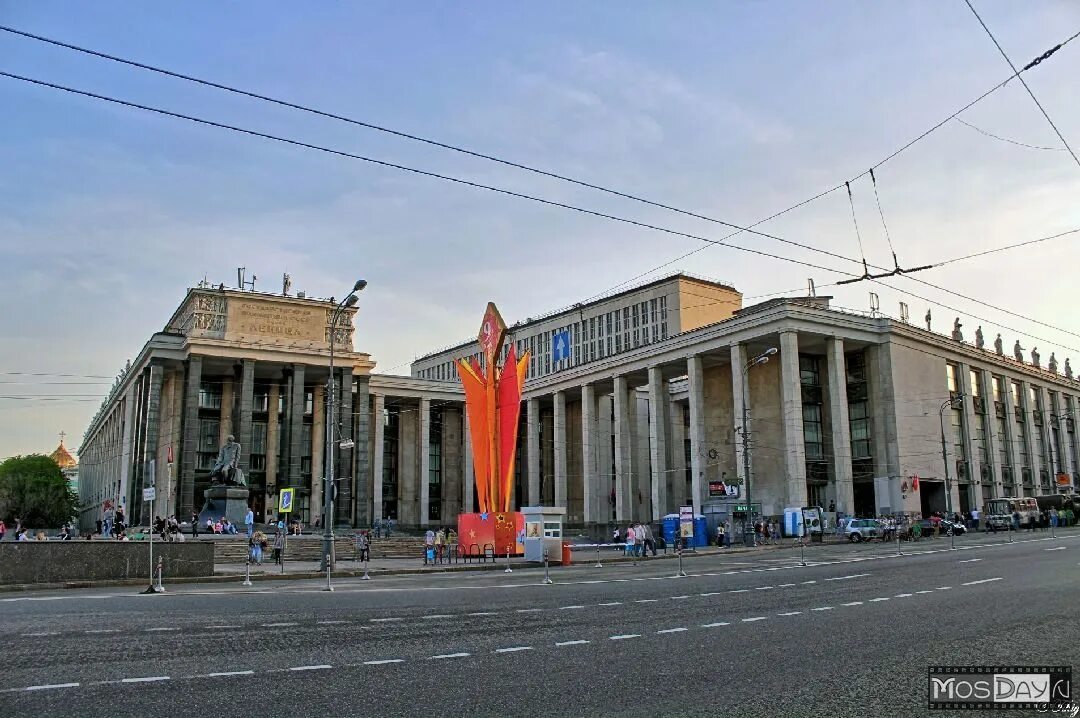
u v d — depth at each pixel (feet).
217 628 44.80
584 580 89.15
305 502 268.41
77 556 87.92
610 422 317.83
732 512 203.41
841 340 231.71
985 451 271.49
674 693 27.81
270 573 105.70
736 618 48.29
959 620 44.62
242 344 241.96
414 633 42.70
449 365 440.04
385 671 31.89
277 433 275.80
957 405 261.24
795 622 45.73
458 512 321.93
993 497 268.00
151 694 27.84
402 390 300.20
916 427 239.09
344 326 261.65
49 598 67.05
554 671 31.83
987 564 91.81
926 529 200.75
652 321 337.52
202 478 261.44
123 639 40.40
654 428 258.78
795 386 217.56
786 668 31.91
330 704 26.43
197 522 201.46
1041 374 315.78
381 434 293.23
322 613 53.06
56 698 27.22
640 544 149.59
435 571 116.37
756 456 250.57
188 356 236.43
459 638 40.81
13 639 40.45
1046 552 109.91
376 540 185.47
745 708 25.66
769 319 225.15
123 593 74.54
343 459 254.47
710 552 161.99
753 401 255.09
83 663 33.53
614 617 49.80
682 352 250.98
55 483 351.05
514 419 158.30
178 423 254.47
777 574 88.89
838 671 31.14
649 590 71.26
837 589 67.05
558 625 45.98
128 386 277.85
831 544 180.86
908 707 25.70
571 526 280.72
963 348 267.39
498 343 162.91
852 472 236.02
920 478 236.02
